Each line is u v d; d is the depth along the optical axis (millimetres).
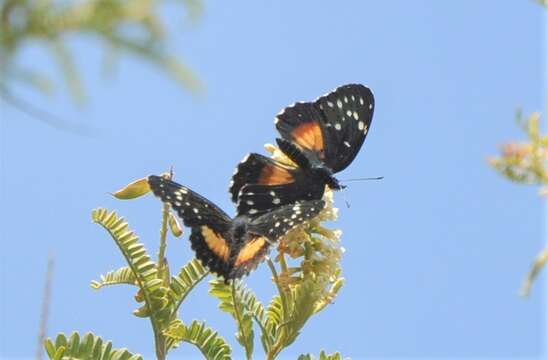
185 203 1639
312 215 1637
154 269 1641
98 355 1625
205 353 1642
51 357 1622
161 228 1646
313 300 1635
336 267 1644
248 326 1644
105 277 1638
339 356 1646
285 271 1642
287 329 1641
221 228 1641
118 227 1640
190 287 1645
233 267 1634
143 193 1638
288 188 1657
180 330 1641
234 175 1656
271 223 1642
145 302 1639
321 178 1657
